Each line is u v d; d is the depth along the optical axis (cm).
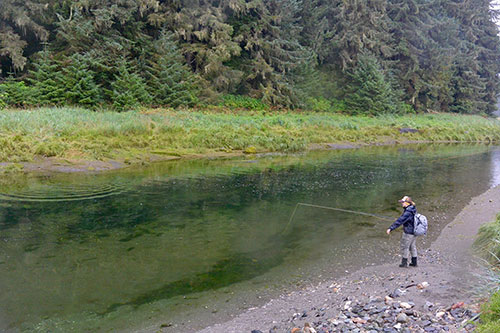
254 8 3316
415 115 4334
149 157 1814
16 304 522
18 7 2555
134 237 812
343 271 675
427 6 4556
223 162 1873
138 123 2038
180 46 3112
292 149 2364
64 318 493
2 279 595
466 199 1258
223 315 514
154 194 1193
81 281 599
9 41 2522
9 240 764
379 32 4156
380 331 415
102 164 1587
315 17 3969
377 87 3825
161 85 2809
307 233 882
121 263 675
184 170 1623
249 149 2197
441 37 4747
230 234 856
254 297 569
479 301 475
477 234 827
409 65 4538
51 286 578
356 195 1279
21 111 2033
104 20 2567
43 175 1381
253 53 3438
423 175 1706
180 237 823
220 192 1260
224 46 2953
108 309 520
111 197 1136
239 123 2588
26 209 977
